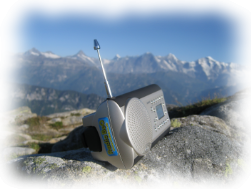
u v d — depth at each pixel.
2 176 0.30
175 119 0.53
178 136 0.34
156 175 0.27
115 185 0.24
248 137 0.49
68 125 1.86
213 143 0.34
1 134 1.20
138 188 0.25
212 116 0.56
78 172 0.25
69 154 0.31
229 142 0.36
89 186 0.23
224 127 0.51
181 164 0.30
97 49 0.26
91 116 0.25
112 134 0.23
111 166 0.27
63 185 0.23
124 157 0.24
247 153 0.34
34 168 0.26
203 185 0.28
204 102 0.91
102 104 0.24
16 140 1.13
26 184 0.26
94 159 0.27
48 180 0.23
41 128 1.67
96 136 0.25
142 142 0.24
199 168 0.29
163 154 0.30
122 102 0.24
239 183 0.30
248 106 0.57
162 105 0.35
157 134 0.30
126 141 0.22
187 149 0.32
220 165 0.31
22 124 1.68
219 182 0.29
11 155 0.67
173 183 0.27
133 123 0.23
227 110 0.60
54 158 0.29
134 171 0.26
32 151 0.77
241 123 0.55
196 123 0.51
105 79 0.25
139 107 0.25
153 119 0.30
